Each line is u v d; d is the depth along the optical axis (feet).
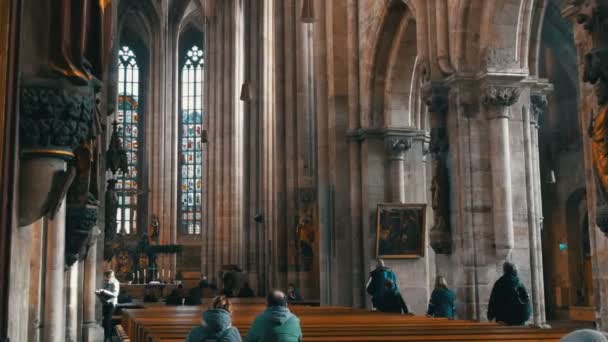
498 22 57.26
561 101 113.80
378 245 74.13
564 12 37.65
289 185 112.37
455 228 58.18
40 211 21.08
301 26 113.80
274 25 116.78
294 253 110.93
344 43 87.10
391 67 80.69
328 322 40.09
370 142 82.07
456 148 58.13
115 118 102.94
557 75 114.01
